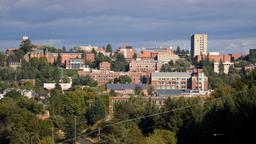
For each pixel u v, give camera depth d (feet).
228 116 466.70
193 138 531.09
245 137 429.38
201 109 586.04
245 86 517.55
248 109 430.61
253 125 425.28
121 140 601.62
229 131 455.22
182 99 645.92
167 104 645.51
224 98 527.40
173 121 584.81
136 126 621.72
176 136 558.97
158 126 609.83
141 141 536.42
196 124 536.83
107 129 634.43
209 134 490.49
